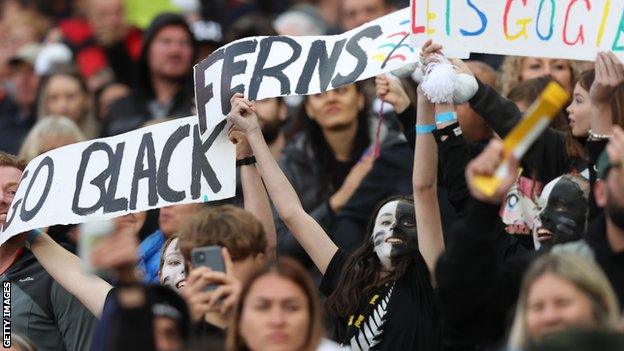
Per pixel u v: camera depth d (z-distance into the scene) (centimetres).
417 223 1334
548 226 1334
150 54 2222
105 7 2503
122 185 1487
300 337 1114
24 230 1483
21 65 2491
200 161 1462
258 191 1455
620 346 919
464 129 1576
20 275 1499
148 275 1588
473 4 1366
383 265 1381
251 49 1462
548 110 1030
